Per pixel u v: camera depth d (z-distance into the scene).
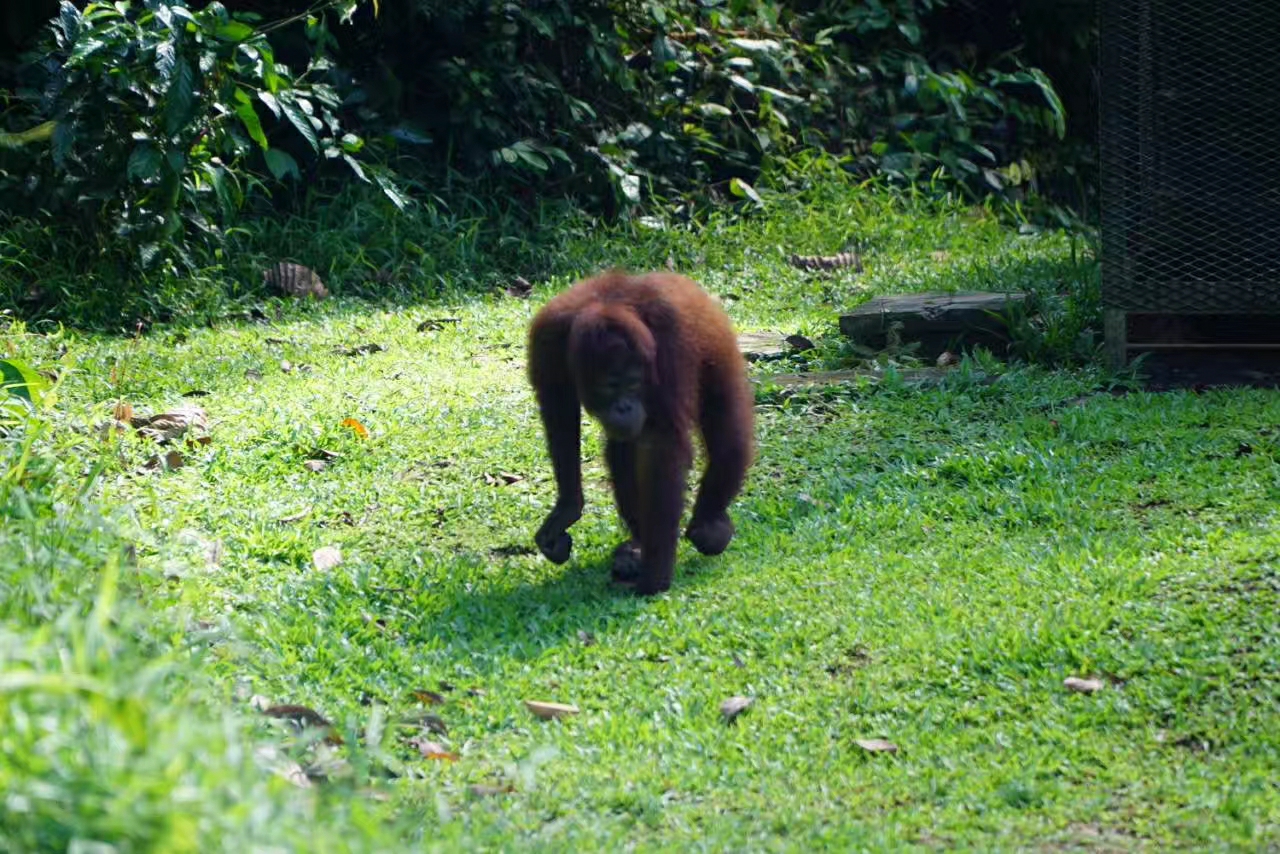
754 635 6.26
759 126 18.62
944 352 11.01
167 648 5.38
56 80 12.47
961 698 5.71
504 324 12.62
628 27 18.14
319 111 15.71
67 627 4.00
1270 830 4.66
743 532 7.57
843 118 19.48
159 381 10.30
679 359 6.39
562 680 5.97
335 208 15.17
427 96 16.75
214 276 13.39
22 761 3.14
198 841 3.01
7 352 10.62
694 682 5.93
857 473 8.35
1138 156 10.28
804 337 11.32
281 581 6.87
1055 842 4.69
